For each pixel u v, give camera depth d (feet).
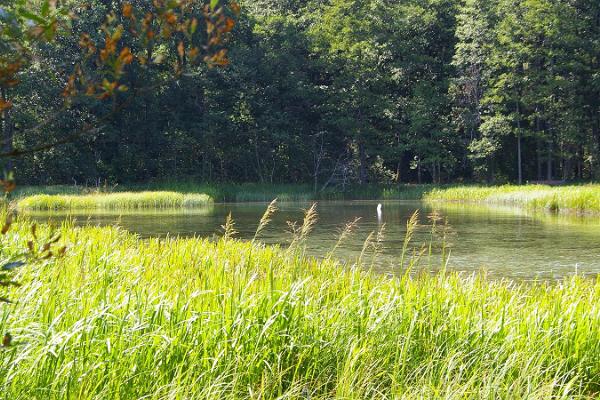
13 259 7.81
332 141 198.90
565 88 172.45
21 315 16.87
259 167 191.21
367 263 48.85
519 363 19.44
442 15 197.06
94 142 179.11
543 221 85.76
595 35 172.35
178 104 184.85
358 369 17.63
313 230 76.28
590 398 19.72
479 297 25.43
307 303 20.42
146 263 30.19
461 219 90.53
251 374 17.46
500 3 180.14
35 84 149.59
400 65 189.16
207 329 18.19
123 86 7.09
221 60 7.31
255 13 212.02
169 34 7.23
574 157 189.26
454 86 185.37
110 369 15.57
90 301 18.80
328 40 195.11
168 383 15.93
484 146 173.47
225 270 27.81
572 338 21.52
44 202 122.11
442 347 20.70
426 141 182.09
